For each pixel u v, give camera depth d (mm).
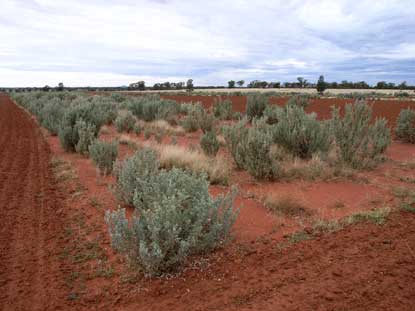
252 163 7598
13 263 4105
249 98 20312
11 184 7391
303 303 3221
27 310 3246
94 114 12961
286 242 4621
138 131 15258
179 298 3389
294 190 6906
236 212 4531
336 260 4059
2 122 20688
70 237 4832
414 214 5527
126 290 3570
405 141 13891
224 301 3299
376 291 3396
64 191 6965
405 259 4031
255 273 3818
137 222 3859
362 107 9078
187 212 4160
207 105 33250
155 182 4980
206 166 7832
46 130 16766
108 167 8352
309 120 9703
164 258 3879
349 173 7895
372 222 5223
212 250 4379
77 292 3537
